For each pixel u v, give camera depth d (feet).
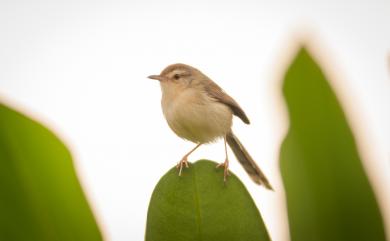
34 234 3.44
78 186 3.56
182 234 4.10
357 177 3.98
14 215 3.42
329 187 3.96
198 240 4.09
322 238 3.86
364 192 3.93
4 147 3.38
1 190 3.40
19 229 3.42
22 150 3.43
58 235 3.49
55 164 3.50
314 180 3.99
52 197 3.51
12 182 3.42
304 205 3.92
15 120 3.40
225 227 4.09
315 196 3.93
